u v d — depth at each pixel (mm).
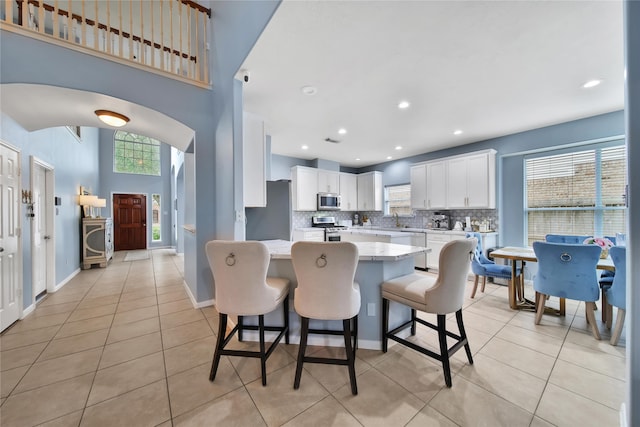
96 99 2480
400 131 4105
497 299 3346
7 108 2490
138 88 2621
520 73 2412
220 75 2850
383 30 1874
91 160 6332
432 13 1717
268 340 2293
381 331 2121
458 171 4746
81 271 5078
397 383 1711
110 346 2199
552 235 3340
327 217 6441
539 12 1691
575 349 2119
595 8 1646
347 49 2088
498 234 4426
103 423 1399
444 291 1713
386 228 6117
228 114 2609
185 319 2756
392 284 2010
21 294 2756
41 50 2178
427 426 1370
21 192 2777
